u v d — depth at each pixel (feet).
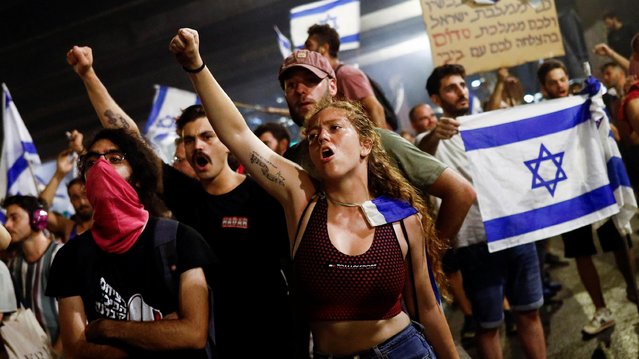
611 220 15.47
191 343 7.84
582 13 44.01
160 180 10.00
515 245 12.50
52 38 74.23
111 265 8.12
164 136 21.34
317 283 7.95
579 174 13.00
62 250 8.43
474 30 16.52
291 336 9.50
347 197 8.23
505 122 12.96
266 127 16.69
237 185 9.91
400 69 75.92
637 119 13.47
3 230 11.29
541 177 12.85
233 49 75.77
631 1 42.63
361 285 7.87
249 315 9.27
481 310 12.78
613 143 13.41
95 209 8.17
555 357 15.51
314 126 8.28
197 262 8.17
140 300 8.05
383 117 13.21
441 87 13.94
